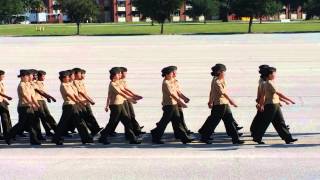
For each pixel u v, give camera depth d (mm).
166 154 14906
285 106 23391
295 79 33000
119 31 107188
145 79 34656
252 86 30438
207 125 16172
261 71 15828
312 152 14695
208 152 15047
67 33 101688
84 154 15164
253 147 15602
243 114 21734
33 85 17406
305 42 64375
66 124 16641
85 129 16703
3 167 13680
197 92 28594
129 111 17281
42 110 17891
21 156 15023
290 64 41406
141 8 106250
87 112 17906
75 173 12922
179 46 61781
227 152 14984
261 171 12727
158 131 16359
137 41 72062
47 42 73375
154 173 12750
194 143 16406
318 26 117875
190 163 13711
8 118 17219
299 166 13133
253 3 99250
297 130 18094
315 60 43875
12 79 35812
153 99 26422
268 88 15555
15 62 47031
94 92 29594
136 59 47875
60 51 57844
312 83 31141
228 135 16766
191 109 23234
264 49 55406
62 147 16297
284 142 16203
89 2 107500
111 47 62000
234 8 102938
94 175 12680
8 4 171750
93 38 81375
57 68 41969
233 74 36219
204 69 39531
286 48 56031
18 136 18250
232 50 54969
